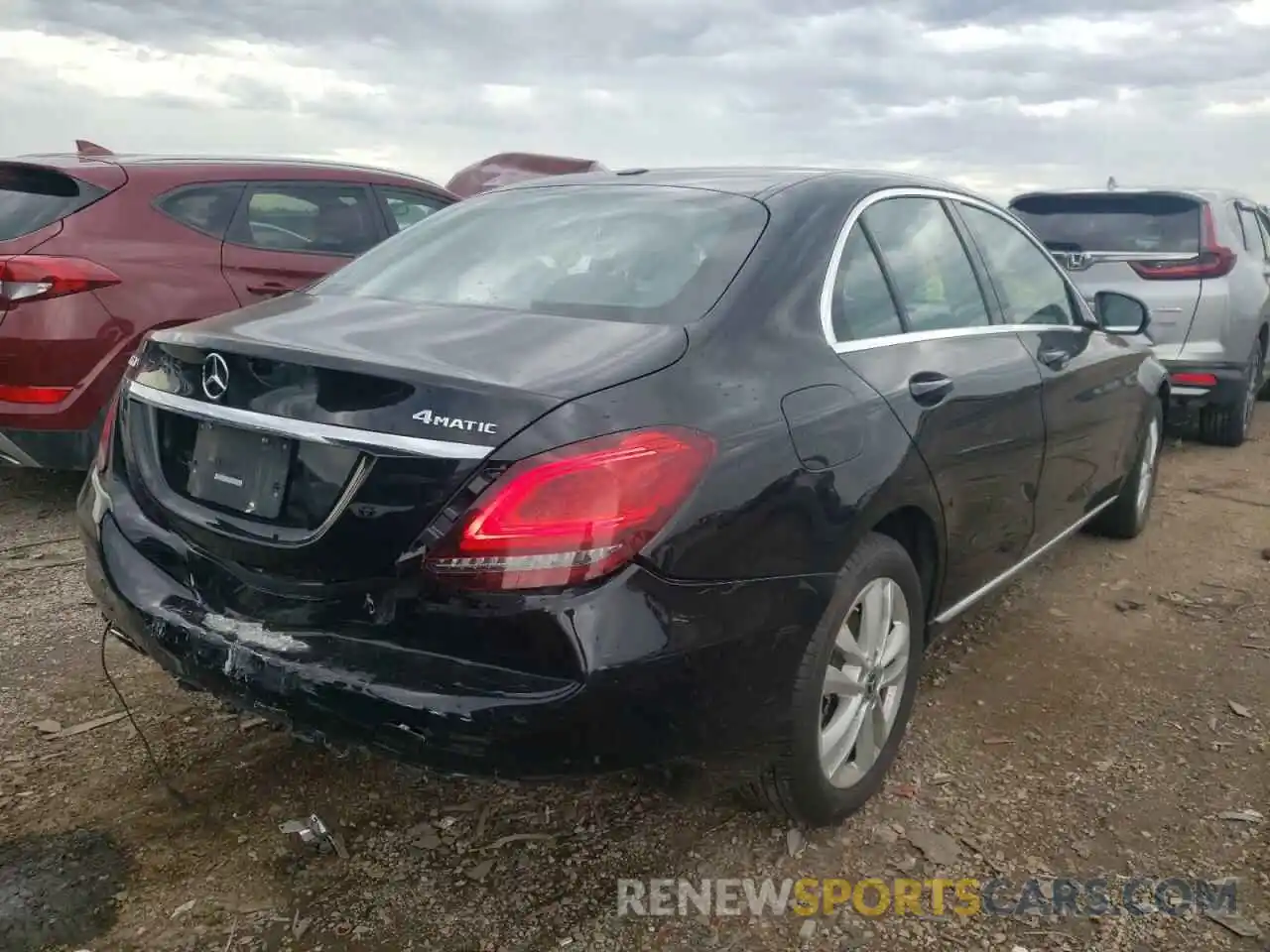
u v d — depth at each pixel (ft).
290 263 19.21
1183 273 22.57
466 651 6.97
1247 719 11.31
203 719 10.69
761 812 9.28
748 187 10.18
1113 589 15.11
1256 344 24.47
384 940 7.80
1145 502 17.34
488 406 6.87
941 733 10.91
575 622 6.76
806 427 8.25
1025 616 14.08
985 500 10.89
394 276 10.13
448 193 23.45
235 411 7.69
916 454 9.35
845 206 10.08
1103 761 10.43
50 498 18.08
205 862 8.57
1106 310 15.17
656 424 7.21
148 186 17.72
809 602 8.07
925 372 9.93
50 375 15.90
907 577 9.55
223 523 7.81
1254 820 9.45
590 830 9.15
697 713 7.32
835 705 9.09
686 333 8.04
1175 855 8.97
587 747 6.89
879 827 9.30
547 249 9.71
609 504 6.82
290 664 7.35
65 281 15.97
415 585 6.98
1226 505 19.66
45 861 8.48
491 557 6.76
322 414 7.25
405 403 7.01
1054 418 12.35
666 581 7.06
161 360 8.55
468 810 9.38
